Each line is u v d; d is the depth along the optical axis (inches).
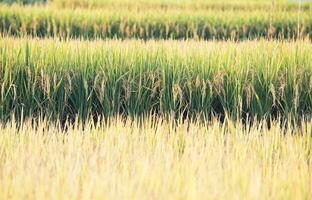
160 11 847.7
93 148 289.3
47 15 785.6
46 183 223.9
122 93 418.3
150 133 300.2
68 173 232.2
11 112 400.8
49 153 267.6
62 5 978.7
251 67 420.8
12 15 792.9
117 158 261.7
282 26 797.9
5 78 401.4
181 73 420.5
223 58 427.2
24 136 295.6
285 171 245.0
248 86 401.1
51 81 408.8
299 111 416.8
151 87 416.5
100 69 419.2
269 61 419.5
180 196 215.0
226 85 415.5
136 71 422.9
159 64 423.5
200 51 436.1
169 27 803.4
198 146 281.3
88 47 438.6
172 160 256.1
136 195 211.5
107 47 441.1
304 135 312.8
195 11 863.1
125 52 430.9
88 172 238.5
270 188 231.0
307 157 292.8
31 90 406.6
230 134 315.6
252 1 1053.8
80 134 305.6
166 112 405.1
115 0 1005.8
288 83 414.0
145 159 252.4
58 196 211.2
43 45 441.1
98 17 796.6
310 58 430.3
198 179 231.8
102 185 217.3
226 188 220.4
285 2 1008.2
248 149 284.4
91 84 415.8
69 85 403.5
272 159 278.5
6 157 262.2
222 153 269.4
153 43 467.2
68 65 418.3
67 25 774.5
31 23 767.7
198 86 411.2
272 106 411.5
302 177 237.6
